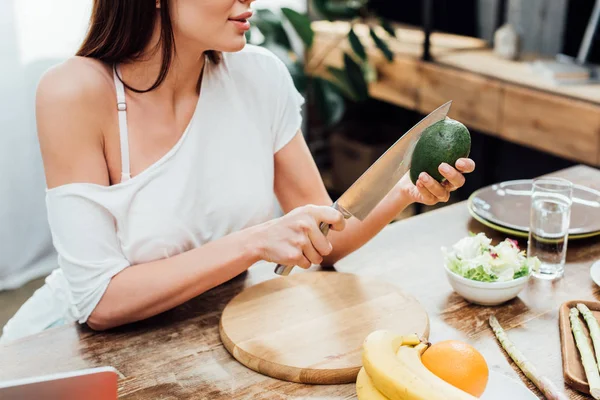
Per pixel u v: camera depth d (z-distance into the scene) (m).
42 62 2.95
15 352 1.11
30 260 3.09
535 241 1.32
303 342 1.07
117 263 1.21
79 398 0.70
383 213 1.33
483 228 1.53
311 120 4.09
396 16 3.80
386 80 3.55
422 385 0.80
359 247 1.37
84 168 1.19
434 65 3.25
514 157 3.46
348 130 4.04
